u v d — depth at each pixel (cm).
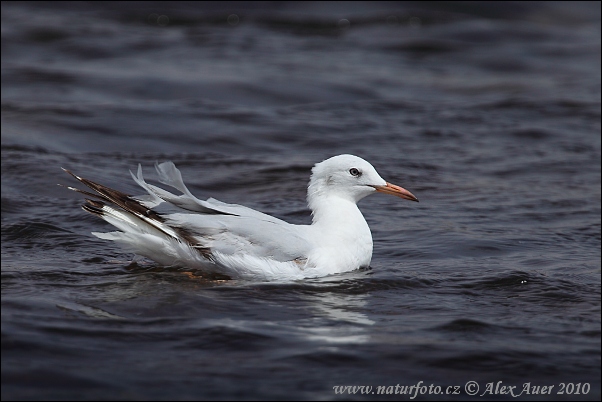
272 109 2372
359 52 3081
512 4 3697
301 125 2227
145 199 1152
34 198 1567
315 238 1182
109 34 3105
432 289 1145
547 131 2236
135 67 2709
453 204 1642
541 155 2033
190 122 2192
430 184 1778
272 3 3628
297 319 1003
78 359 865
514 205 1641
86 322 957
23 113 2166
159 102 2364
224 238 1123
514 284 1173
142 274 1145
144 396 802
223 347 912
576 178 1856
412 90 2645
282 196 1673
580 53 3139
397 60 3003
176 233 1110
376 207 1617
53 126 2089
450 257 1312
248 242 1128
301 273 1145
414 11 3600
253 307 1034
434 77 2814
